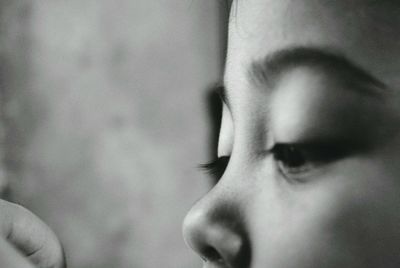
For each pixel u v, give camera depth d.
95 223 0.66
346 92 0.25
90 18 0.67
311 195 0.25
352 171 0.25
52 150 0.66
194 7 0.68
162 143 0.67
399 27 0.25
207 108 0.65
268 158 0.26
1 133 0.65
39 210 0.66
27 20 0.67
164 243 0.66
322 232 0.25
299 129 0.25
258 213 0.26
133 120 0.67
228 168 0.27
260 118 0.26
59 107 0.66
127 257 0.66
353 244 0.25
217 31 0.65
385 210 0.25
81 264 0.66
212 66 0.67
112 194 0.66
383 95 0.25
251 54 0.27
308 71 0.25
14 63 0.66
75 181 0.66
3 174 0.65
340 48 0.25
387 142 0.25
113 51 0.67
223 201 0.27
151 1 0.68
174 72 0.67
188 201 0.67
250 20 0.27
